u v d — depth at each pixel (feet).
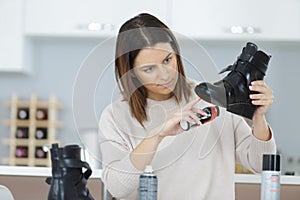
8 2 12.73
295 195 7.81
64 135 13.52
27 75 13.69
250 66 5.95
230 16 12.53
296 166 12.99
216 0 12.53
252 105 6.02
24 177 7.88
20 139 12.92
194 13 12.53
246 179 7.70
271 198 5.89
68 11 12.78
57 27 12.80
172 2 12.53
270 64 13.42
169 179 6.35
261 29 12.53
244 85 5.95
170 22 12.50
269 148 6.36
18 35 12.73
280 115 13.34
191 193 6.36
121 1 12.66
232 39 12.62
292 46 13.37
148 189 5.88
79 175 5.91
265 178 5.93
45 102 13.53
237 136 6.70
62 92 13.69
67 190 5.79
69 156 5.85
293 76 13.39
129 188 6.21
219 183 6.45
